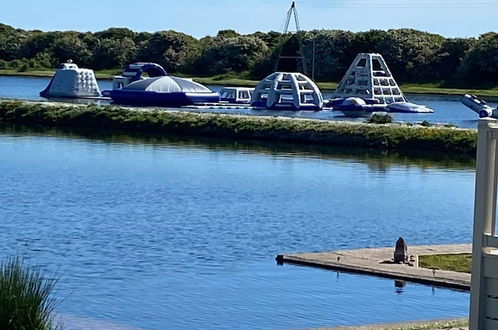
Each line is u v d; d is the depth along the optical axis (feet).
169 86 408.87
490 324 61.11
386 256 108.27
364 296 93.97
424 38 636.07
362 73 456.86
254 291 98.63
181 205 161.68
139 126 302.86
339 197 175.01
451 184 194.70
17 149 243.19
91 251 121.49
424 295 93.66
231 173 205.26
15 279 59.62
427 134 262.26
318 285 99.19
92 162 219.41
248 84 619.67
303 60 569.23
